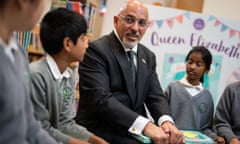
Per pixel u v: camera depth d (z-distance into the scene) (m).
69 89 1.14
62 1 2.22
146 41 2.45
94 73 1.36
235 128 1.75
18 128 0.51
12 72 0.50
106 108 1.28
